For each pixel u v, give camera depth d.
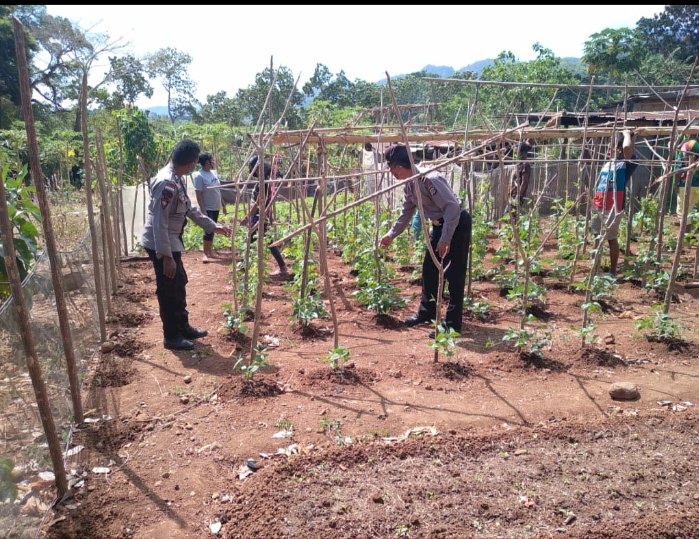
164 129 22.84
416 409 4.08
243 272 7.36
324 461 3.35
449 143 9.52
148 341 5.45
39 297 3.71
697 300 6.74
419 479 3.19
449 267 5.38
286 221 10.06
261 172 4.26
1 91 31.05
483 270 7.98
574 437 3.65
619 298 6.83
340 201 11.59
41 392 2.92
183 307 5.36
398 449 3.48
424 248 7.31
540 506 2.93
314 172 10.69
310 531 2.77
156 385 4.51
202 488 3.21
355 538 2.73
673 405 4.14
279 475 3.23
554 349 5.14
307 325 5.70
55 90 29.03
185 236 10.27
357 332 5.76
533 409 4.07
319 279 7.49
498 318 6.18
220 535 2.82
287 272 8.34
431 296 5.82
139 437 3.74
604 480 3.17
